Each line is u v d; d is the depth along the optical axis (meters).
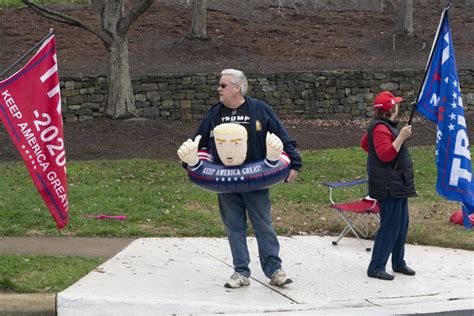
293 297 8.98
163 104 22.98
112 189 14.61
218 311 8.46
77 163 17.17
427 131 22.75
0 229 11.91
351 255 11.13
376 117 9.77
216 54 27.28
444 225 12.80
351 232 12.44
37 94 9.05
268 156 8.74
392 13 34.62
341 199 14.34
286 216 13.20
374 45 30.16
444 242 11.98
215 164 8.98
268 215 9.23
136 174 16.22
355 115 24.77
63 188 9.20
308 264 10.59
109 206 13.32
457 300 9.09
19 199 13.59
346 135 22.03
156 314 8.44
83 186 14.83
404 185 9.63
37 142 9.06
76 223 12.34
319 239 12.06
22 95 9.01
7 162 17.45
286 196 14.46
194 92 23.16
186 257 10.72
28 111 9.02
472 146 20.66
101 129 20.28
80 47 27.41
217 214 13.25
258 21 31.62
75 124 21.02
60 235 11.85
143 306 8.45
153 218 12.80
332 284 9.59
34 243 11.27
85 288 8.86
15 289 8.77
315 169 17.17
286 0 34.50
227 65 26.03
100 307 8.44
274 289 9.27
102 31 21.25
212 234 12.20
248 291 9.14
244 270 9.30
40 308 8.36
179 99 23.09
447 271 10.41
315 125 23.48
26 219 12.45
